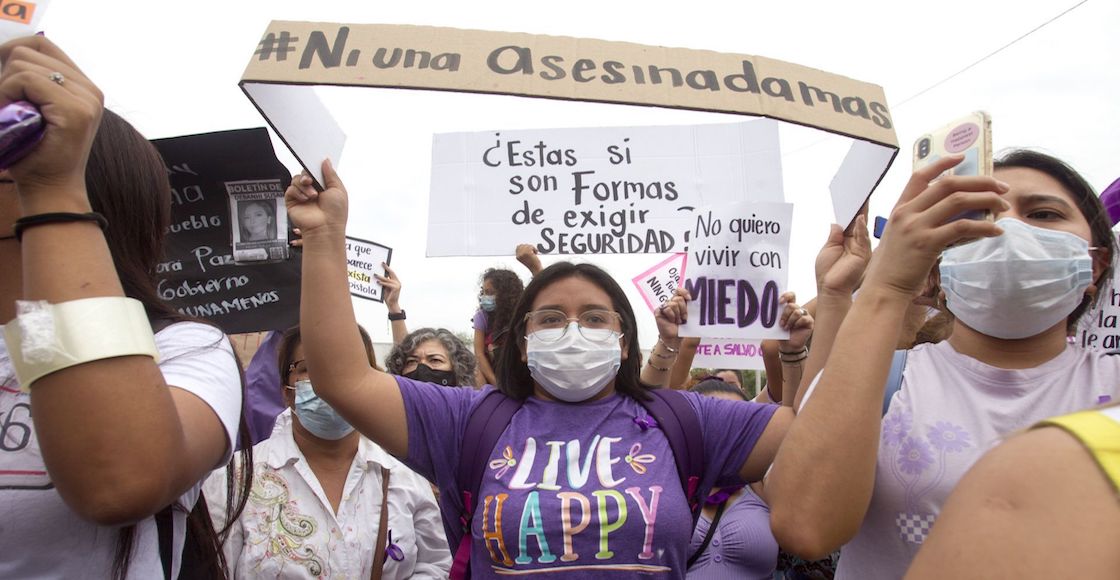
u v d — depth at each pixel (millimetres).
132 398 1067
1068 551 635
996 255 1623
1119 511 635
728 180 3363
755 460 2041
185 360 1357
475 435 2057
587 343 2121
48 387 1038
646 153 3393
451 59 1760
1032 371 1675
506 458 2010
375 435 2057
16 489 1149
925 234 1403
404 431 2070
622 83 1777
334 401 1999
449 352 4430
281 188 3340
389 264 5051
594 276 2301
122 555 1231
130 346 1086
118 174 1387
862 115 1924
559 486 1913
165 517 1383
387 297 4992
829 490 1407
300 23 1806
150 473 1067
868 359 1440
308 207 2021
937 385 1743
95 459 1034
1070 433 702
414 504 2895
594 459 1986
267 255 3299
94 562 1203
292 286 3377
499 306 4535
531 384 2299
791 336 2930
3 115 1001
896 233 1467
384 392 2061
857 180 2121
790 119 1824
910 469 1649
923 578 745
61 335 1039
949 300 1778
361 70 1731
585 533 1840
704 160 3389
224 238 3375
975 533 708
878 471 1703
